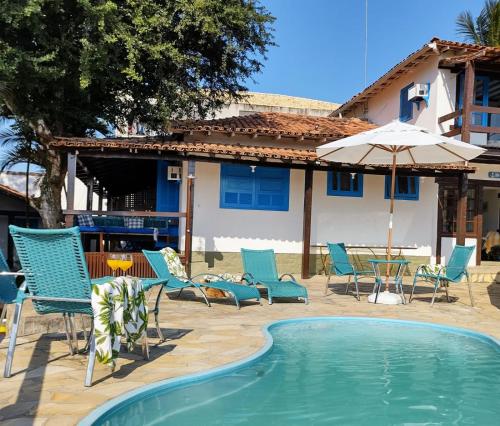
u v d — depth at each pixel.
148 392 3.91
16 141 16.75
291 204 13.52
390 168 12.84
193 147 11.29
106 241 13.91
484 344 6.20
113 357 3.98
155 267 7.61
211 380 4.42
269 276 9.37
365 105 19.97
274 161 12.34
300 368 4.95
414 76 16.00
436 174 13.16
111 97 14.59
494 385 4.55
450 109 14.63
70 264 4.07
